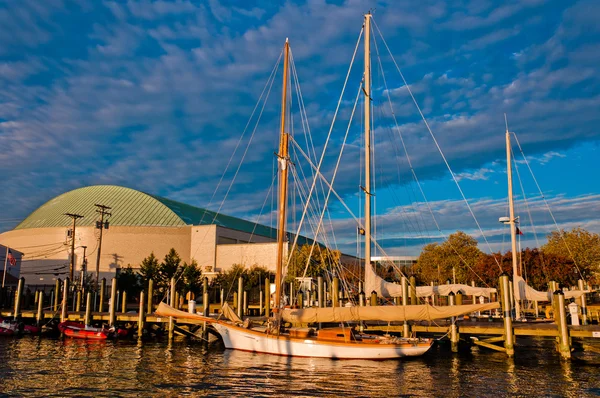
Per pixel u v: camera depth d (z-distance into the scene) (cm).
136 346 4069
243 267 8106
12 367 3100
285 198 3712
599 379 2692
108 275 10125
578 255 6794
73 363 3238
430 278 8044
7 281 9006
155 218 10650
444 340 3903
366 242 3734
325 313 3328
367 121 3894
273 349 3456
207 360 3300
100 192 11694
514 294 4022
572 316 3638
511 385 2573
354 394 2409
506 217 4325
